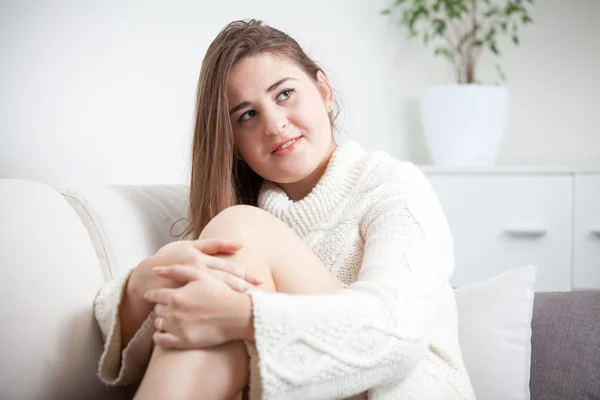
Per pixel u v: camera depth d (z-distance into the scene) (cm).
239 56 125
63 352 95
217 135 126
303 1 275
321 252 123
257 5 263
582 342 132
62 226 104
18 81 209
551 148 298
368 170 124
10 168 207
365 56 291
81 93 221
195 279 89
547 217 247
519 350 131
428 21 300
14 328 90
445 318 120
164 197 142
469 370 131
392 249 104
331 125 143
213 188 128
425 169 256
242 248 98
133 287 96
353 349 88
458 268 254
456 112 264
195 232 131
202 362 87
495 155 273
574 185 245
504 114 270
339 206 123
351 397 98
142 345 97
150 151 238
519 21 298
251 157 129
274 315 85
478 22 302
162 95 240
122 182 231
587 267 244
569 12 293
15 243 94
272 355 85
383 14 293
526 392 128
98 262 110
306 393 87
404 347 92
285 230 105
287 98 125
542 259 247
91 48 223
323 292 101
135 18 233
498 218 251
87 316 100
